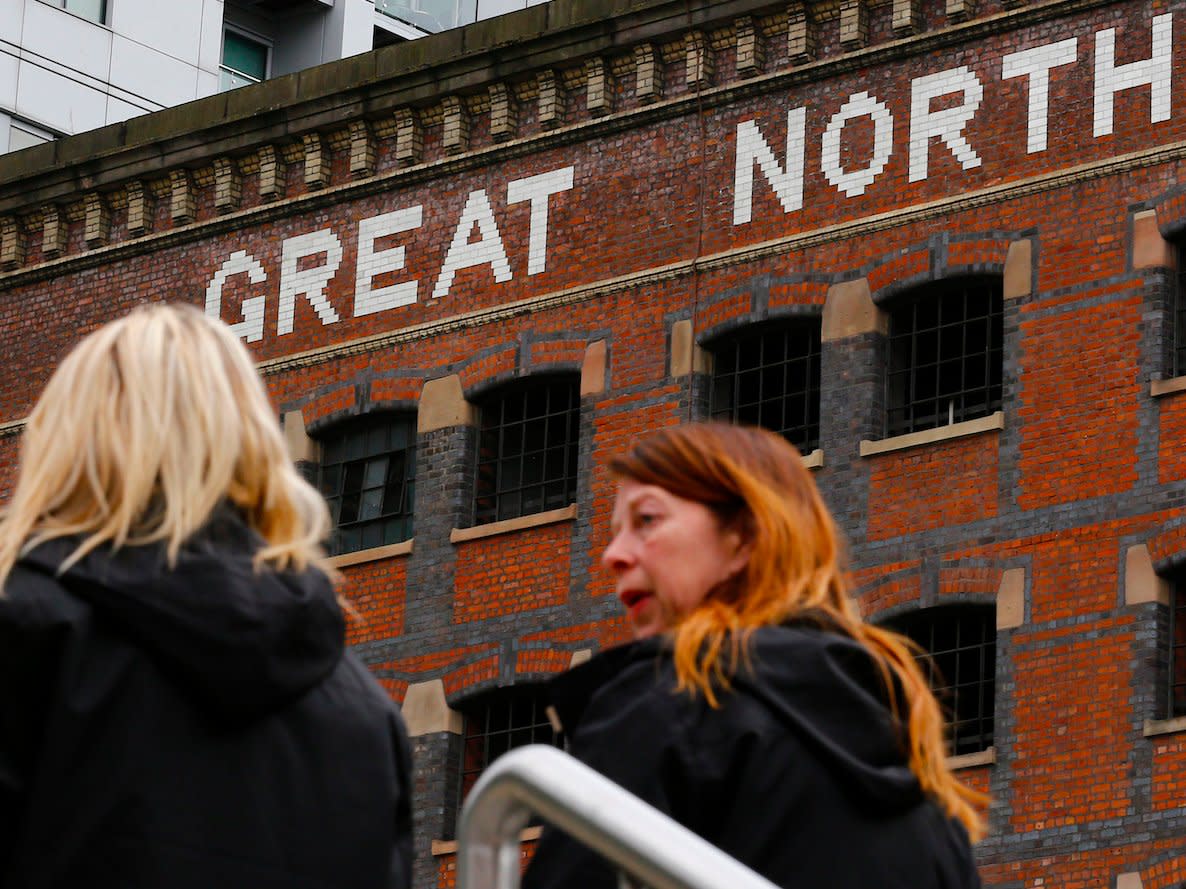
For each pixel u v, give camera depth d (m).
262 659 3.96
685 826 4.09
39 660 3.87
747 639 4.23
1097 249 25.45
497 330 29.47
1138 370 24.89
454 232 30.17
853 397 26.42
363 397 30.31
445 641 28.84
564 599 28.06
